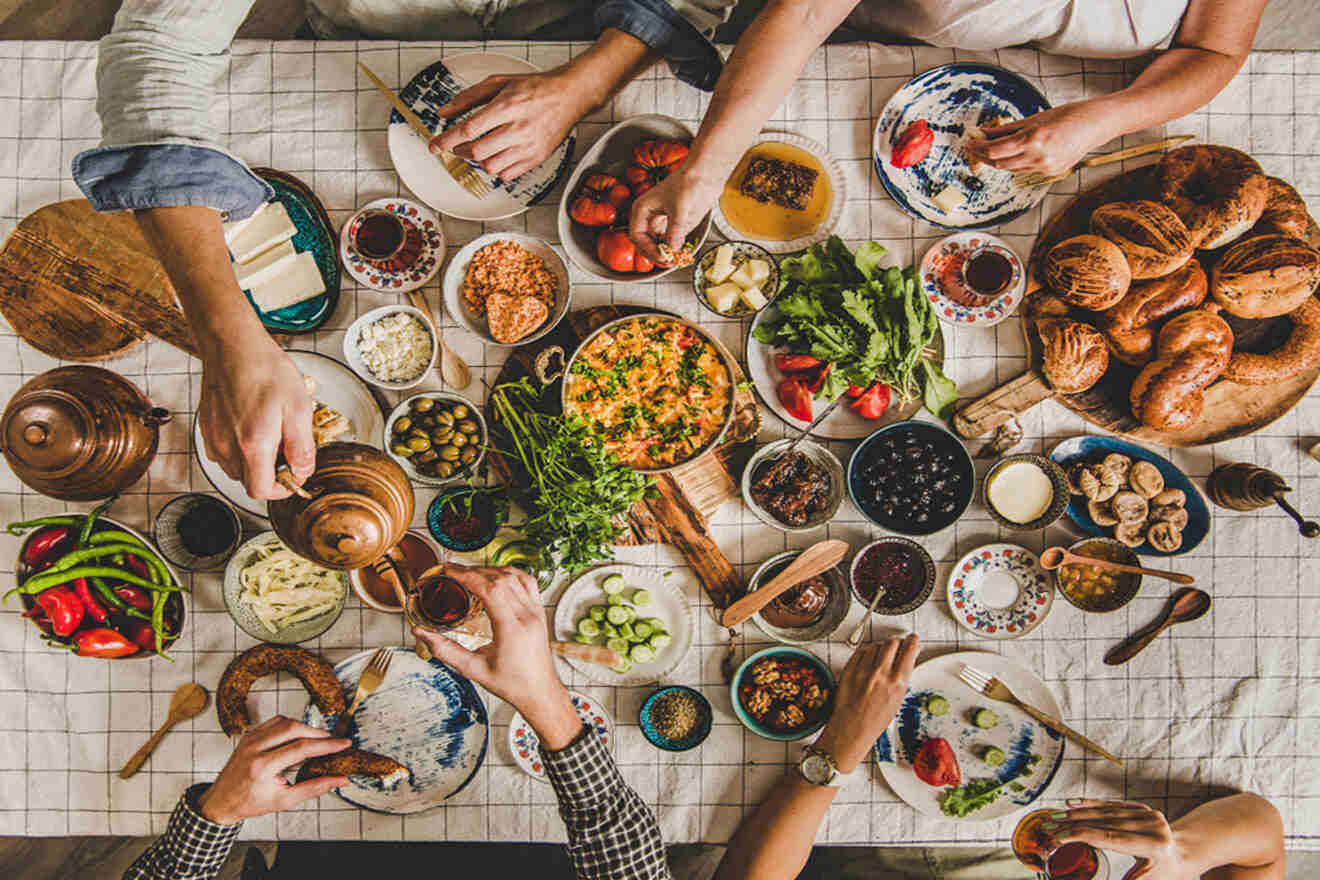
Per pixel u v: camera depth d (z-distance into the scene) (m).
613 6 1.63
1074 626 1.85
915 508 1.76
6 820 1.80
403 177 1.79
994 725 1.84
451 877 2.38
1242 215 1.68
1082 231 1.81
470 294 1.80
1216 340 1.71
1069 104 1.67
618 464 1.78
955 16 1.74
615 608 1.80
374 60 1.81
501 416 1.79
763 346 1.83
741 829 1.79
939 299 1.84
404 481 1.42
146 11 1.39
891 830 1.84
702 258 1.78
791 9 1.42
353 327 1.76
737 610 1.78
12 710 1.81
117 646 1.75
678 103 1.83
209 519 1.78
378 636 1.83
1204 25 1.69
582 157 1.83
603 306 1.84
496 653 1.49
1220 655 1.84
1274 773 1.83
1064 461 1.84
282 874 2.35
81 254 1.78
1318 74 1.81
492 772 1.83
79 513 1.82
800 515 1.80
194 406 1.82
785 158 1.83
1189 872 1.69
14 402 1.67
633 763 1.83
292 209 1.80
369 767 1.73
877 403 1.78
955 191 1.82
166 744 1.80
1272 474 1.75
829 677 1.79
